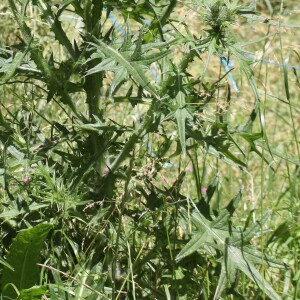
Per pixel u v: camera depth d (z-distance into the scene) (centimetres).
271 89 278
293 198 183
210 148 145
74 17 181
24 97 170
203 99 148
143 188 152
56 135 158
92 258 150
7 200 152
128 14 148
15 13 134
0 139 147
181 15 197
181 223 148
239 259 143
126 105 216
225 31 135
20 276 143
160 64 143
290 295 161
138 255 146
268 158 214
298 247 179
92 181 150
